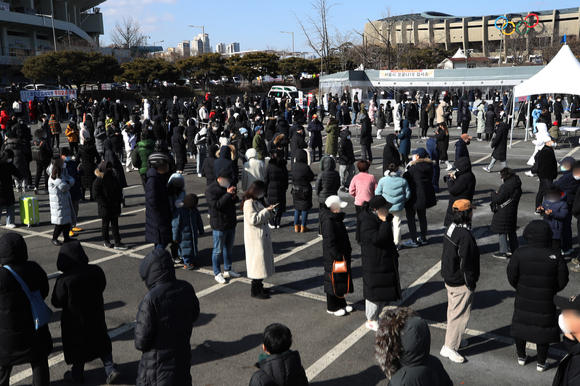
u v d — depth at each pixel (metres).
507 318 6.09
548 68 19.02
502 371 4.92
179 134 16.19
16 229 10.40
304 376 3.33
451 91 42.62
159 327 3.69
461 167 8.23
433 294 6.87
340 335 5.73
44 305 4.39
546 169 9.96
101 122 16.89
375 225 5.49
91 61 52.97
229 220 7.26
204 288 7.20
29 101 34.78
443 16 145.00
